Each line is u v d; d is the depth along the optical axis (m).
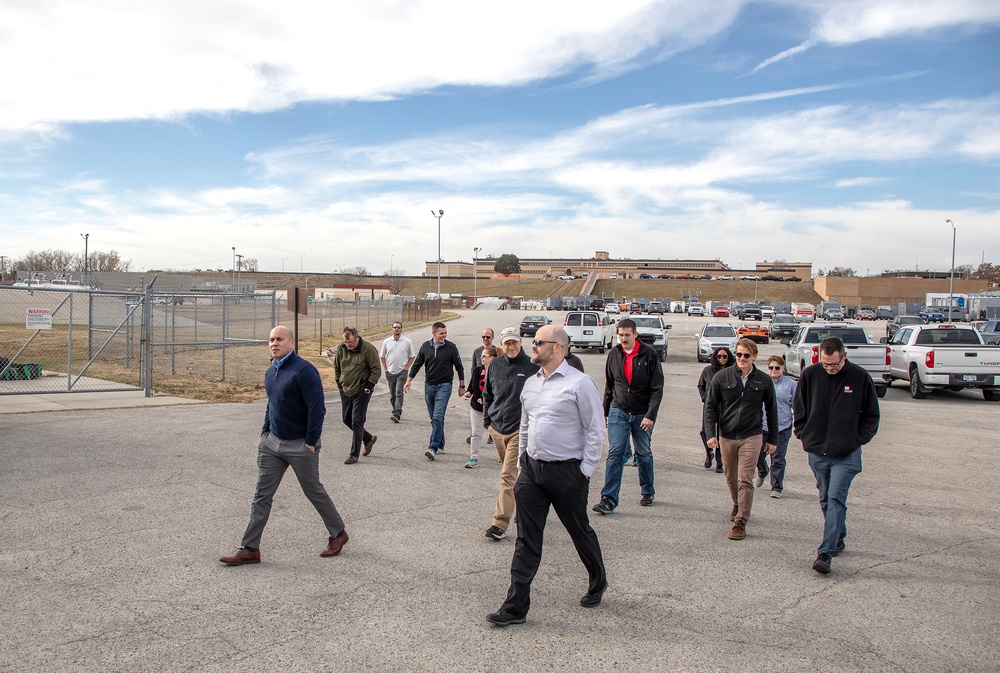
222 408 13.20
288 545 5.93
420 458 9.61
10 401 13.27
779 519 7.03
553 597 4.97
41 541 5.87
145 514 6.68
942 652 4.25
